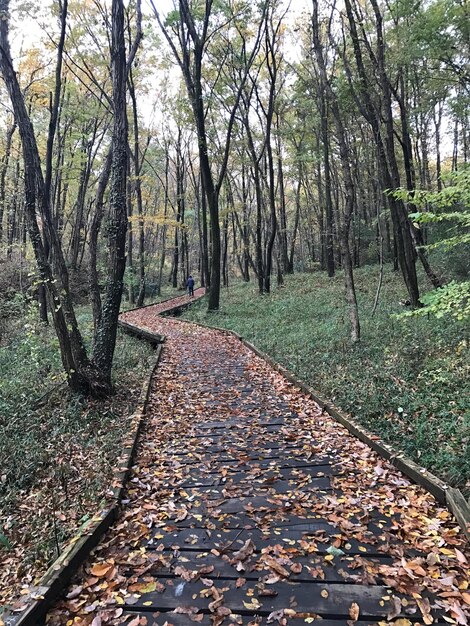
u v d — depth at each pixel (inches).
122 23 323.6
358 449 214.5
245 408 292.0
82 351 328.8
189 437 247.4
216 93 773.9
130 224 933.2
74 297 1049.5
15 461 239.5
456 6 407.5
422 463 202.1
